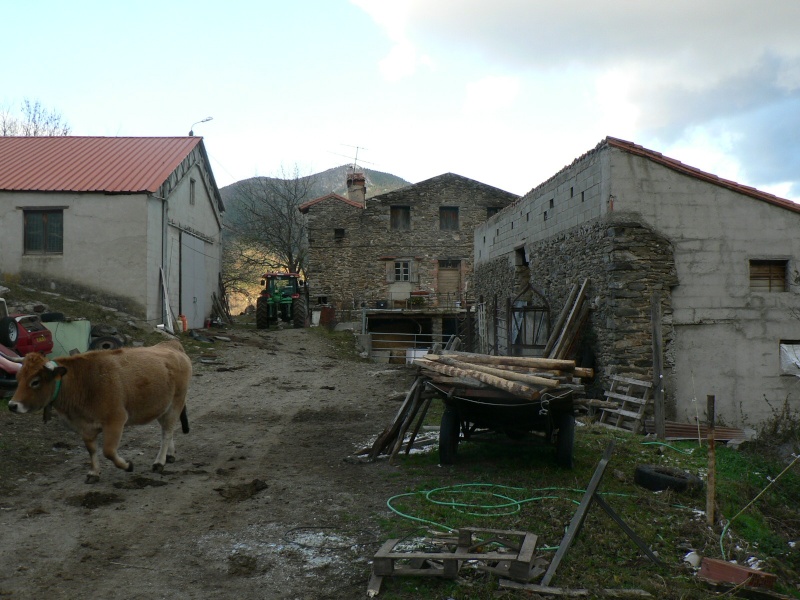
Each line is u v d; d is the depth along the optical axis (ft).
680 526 20.79
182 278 75.51
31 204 63.67
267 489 22.54
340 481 23.65
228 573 15.85
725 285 41.65
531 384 23.67
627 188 40.83
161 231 67.46
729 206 41.73
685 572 17.43
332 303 104.99
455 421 26.27
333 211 105.91
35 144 79.36
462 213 106.93
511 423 26.71
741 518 23.73
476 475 24.50
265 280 97.96
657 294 38.01
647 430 37.96
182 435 30.86
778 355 42.19
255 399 41.39
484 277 73.87
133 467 23.79
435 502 21.03
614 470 26.12
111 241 63.57
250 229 137.49
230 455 27.32
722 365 41.65
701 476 27.96
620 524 18.01
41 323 43.24
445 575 15.37
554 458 27.17
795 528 26.18
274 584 15.33
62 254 63.93
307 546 17.47
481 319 74.84
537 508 20.65
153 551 16.99
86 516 19.24
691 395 41.24
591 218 43.75
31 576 15.34
